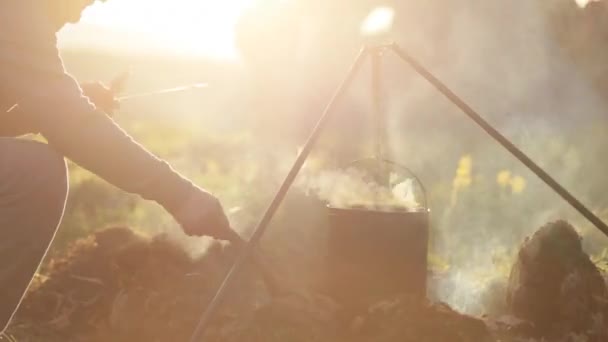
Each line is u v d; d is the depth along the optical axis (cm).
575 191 851
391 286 413
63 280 471
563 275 443
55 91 260
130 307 441
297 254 499
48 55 262
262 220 320
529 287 446
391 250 410
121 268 468
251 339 407
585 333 438
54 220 267
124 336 436
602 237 678
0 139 261
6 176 256
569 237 449
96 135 263
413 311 409
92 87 349
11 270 261
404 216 411
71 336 444
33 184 259
